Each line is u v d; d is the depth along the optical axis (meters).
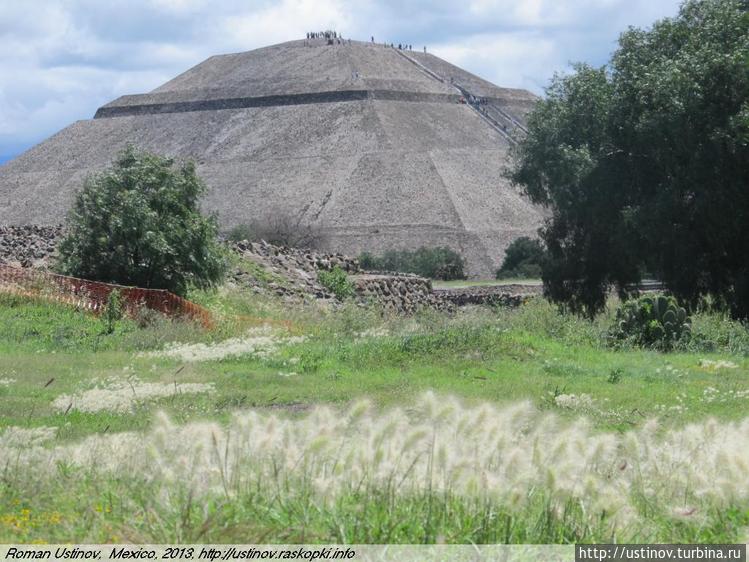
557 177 71.12
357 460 12.92
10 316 46.31
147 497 12.44
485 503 11.80
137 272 53.84
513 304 89.50
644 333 45.53
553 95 73.06
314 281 72.31
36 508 12.92
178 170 57.22
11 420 24.16
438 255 179.00
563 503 12.16
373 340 40.66
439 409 13.34
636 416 25.56
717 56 61.03
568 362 36.94
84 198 54.31
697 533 12.12
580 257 74.44
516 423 14.05
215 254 56.62
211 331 45.16
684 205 63.00
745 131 59.34
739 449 13.45
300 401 28.16
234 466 12.91
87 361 36.38
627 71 68.75
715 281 64.62
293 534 11.30
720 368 37.19
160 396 28.22
